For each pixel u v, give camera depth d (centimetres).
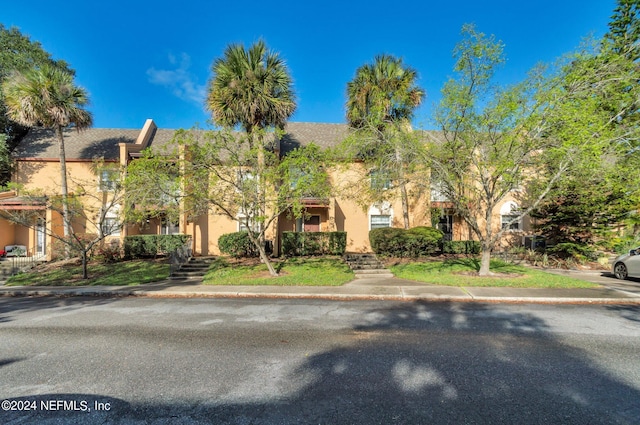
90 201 1739
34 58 2208
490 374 434
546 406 354
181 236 1659
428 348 532
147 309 823
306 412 344
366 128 1255
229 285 1104
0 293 1053
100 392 392
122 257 1634
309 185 1091
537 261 1569
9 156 1772
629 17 1568
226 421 328
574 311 775
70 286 1138
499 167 962
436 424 321
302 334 612
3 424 327
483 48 971
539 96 945
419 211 1870
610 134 904
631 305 835
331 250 1638
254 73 1404
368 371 445
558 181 1112
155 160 1029
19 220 1420
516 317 723
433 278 1162
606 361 475
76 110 1541
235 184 1134
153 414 342
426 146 1145
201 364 473
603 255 1545
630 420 328
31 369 459
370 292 979
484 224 1883
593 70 948
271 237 1730
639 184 1057
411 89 1579
